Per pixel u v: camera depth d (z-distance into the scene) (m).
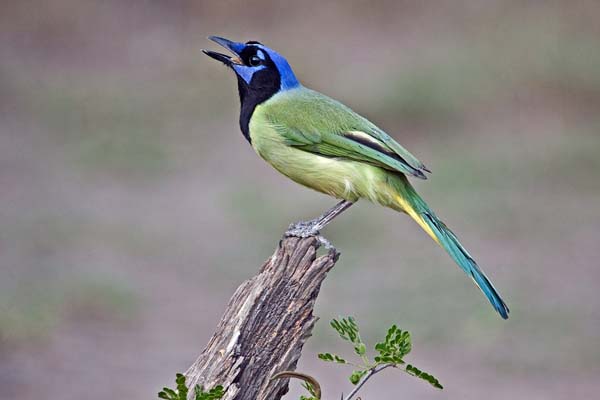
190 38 32.09
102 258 17.67
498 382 13.42
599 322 14.92
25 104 26.75
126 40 31.61
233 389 5.92
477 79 27.11
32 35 31.33
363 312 15.30
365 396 13.05
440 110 25.86
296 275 6.28
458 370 13.77
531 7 31.78
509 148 23.55
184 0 33.50
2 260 17.33
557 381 13.48
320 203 20.55
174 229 19.25
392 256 17.70
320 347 14.47
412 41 31.09
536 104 26.20
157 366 13.78
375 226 19.22
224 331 6.11
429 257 17.64
